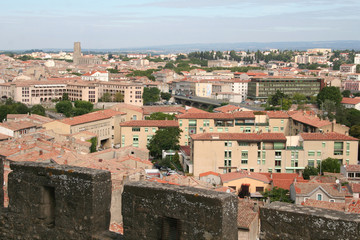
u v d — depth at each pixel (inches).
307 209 662.5
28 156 3895.2
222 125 6589.6
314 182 3592.5
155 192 703.7
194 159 5024.6
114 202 1909.4
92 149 5880.9
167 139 6097.4
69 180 765.9
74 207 764.6
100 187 754.8
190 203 673.6
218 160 5034.5
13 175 829.2
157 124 6422.2
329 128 5890.8
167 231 701.3
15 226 834.2
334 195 3201.3
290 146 5167.3
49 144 4495.6
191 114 6663.4
